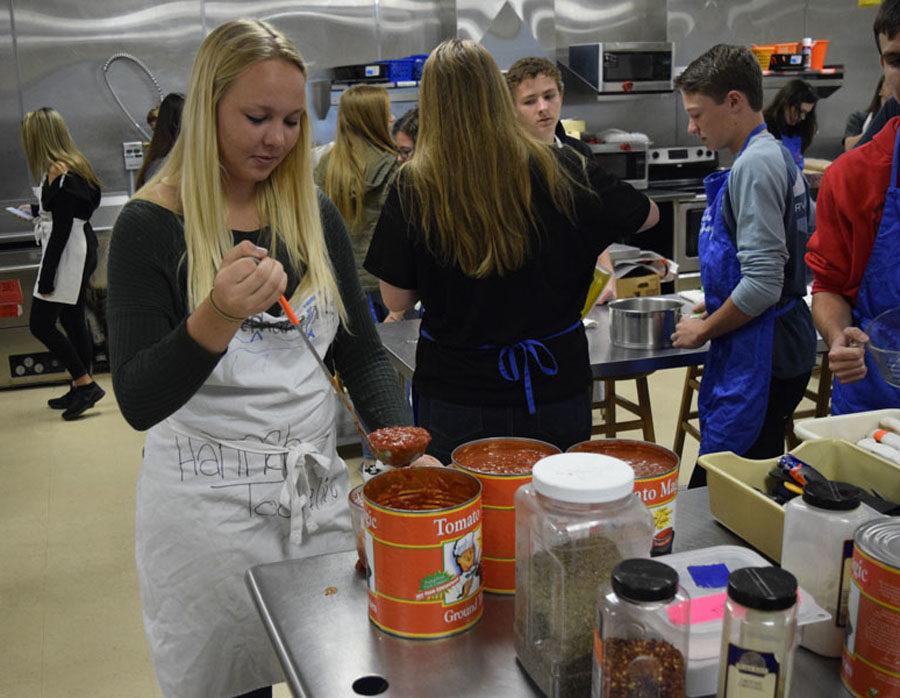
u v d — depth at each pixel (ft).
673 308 8.94
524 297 5.91
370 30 20.45
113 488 12.47
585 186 5.72
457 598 3.26
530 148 5.59
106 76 18.88
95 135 19.10
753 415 7.95
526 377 6.05
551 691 2.92
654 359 8.40
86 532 11.10
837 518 3.08
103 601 9.45
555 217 5.72
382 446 3.72
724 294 8.02
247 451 4.86
